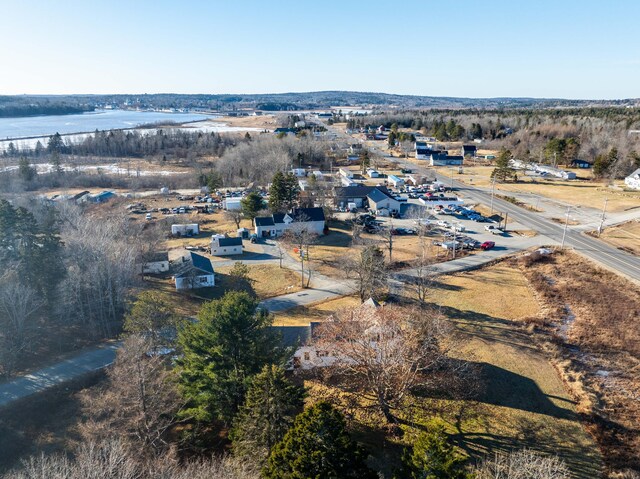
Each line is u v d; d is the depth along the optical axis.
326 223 92.19
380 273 58.31
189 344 33.28
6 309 45.31
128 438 29.72
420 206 100.38
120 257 56.97
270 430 26.36
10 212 53.34
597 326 50.41
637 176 112.62
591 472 30.62
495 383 40.38
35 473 26.12
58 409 38.59
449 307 55.66
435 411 36.59
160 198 124.50
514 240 79.50
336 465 21.44
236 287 63.66
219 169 149.75
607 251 71.69
